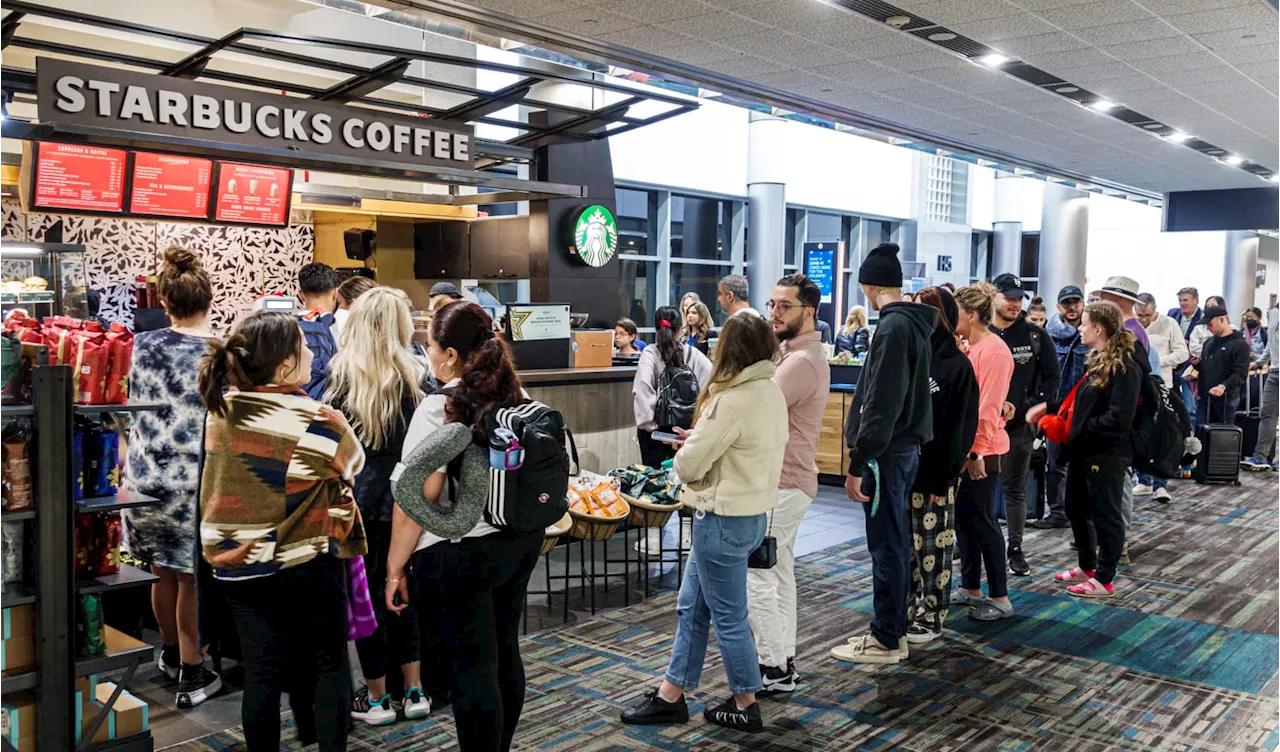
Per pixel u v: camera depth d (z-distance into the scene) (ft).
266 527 8.77
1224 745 11.43
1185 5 19.08
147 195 23.12
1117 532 17.07
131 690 12.64
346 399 11.18
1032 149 37.35
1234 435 28.76
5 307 14.01
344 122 18.11
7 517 8.82
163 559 12.09
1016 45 22.38
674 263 43.45
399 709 12.01
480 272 30.35
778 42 22.06
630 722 11.84
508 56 33.17
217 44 16.79
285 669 9.25
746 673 11.47
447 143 19.74
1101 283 64.69
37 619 8.98
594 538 15.69
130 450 12.25
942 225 55.93
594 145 27.84
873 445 12.31
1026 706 12.49
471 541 9.08
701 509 11.05
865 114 30.63
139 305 24.25
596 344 21.56
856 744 11.35
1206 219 49.24
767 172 42.06
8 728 9.05
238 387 8.90
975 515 15.65
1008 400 18.44
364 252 30.53
